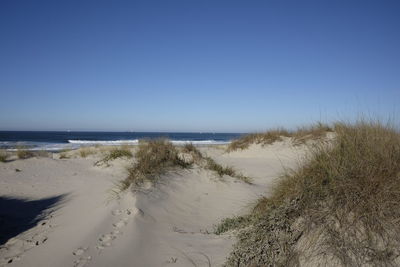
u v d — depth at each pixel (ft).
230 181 24.00
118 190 20.31
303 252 10.30
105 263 11.66
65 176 28.22
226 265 11.09
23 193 22.90
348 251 9.68
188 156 28.40
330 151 13.83
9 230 16.43
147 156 25.46
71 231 15.05
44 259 12.51
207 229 15.88
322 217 10.86
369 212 10.34
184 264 11.59
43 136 225.35
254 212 15.01
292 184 13.61
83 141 147.74
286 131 48.34
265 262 10.55
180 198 20.22
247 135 51.21
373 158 12.05
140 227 14.67
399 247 9.46
